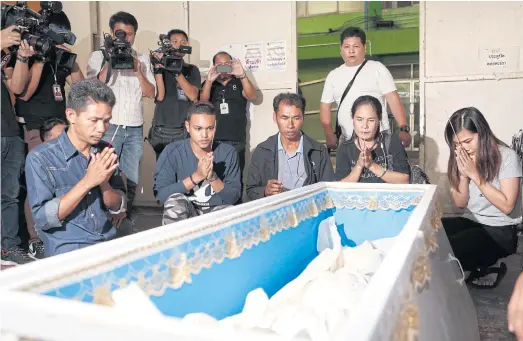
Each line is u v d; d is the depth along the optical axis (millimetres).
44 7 3432
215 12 5078
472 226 2830
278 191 2668
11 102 3195
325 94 4422
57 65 3512
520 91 4312
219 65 4344
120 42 3713
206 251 1229
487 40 4363
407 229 1101
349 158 2994
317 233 2039
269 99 4992
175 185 2422
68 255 874
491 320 2357
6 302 618
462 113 2582
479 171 2557
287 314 1107
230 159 2676
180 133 4309
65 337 571
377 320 615
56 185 1902
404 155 2990
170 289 1073
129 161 4043
